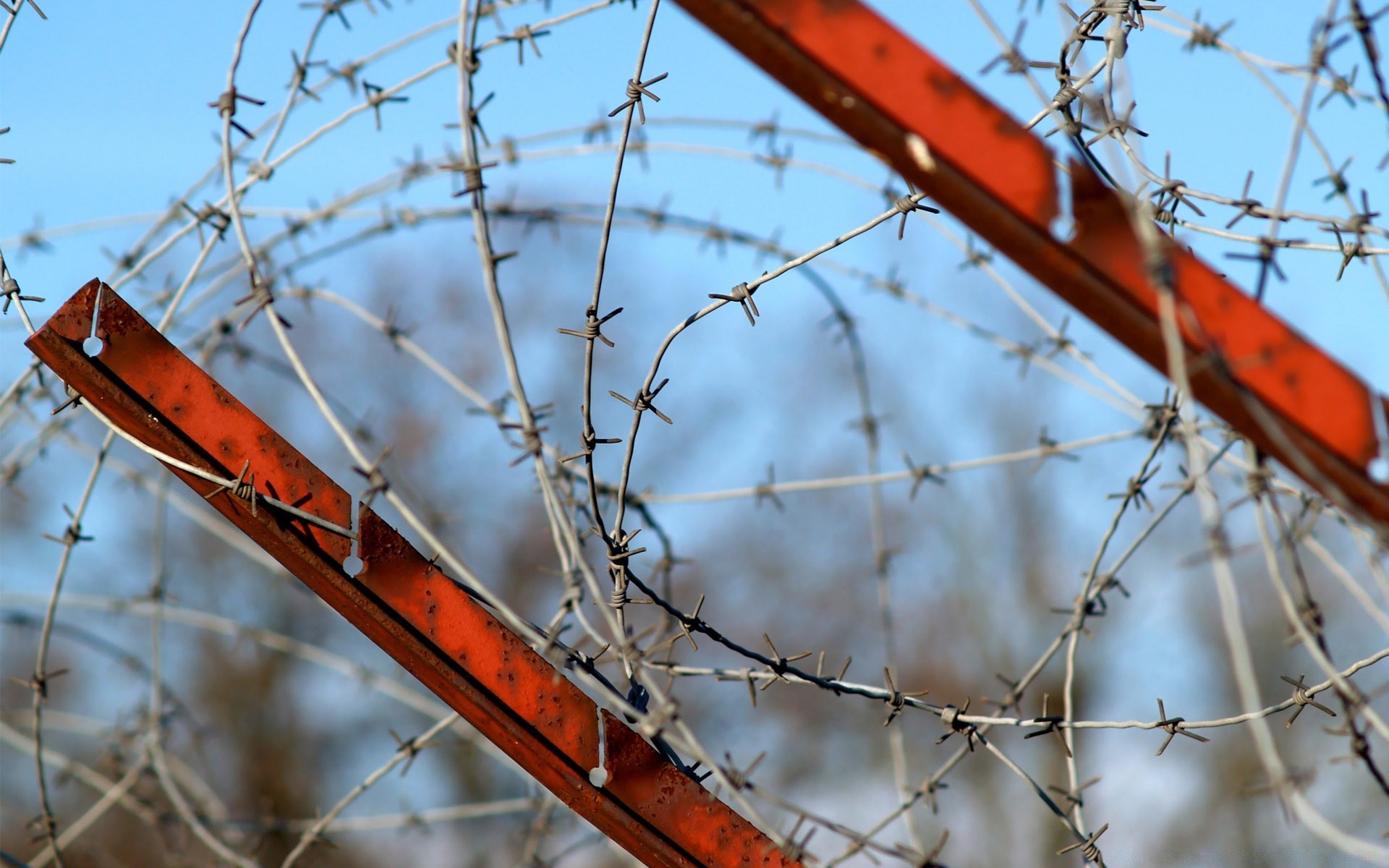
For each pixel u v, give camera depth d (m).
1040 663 4.62
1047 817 19.06
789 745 20.36
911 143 2.72
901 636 22.03
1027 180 2.71
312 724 22.09
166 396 3.67
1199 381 2.70
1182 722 4.09
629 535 3.85
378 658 21.12
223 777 21.58
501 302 3.13
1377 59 2.96
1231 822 18.38
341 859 18.81
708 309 3.79
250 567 22.73
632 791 3.91
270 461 3.71
